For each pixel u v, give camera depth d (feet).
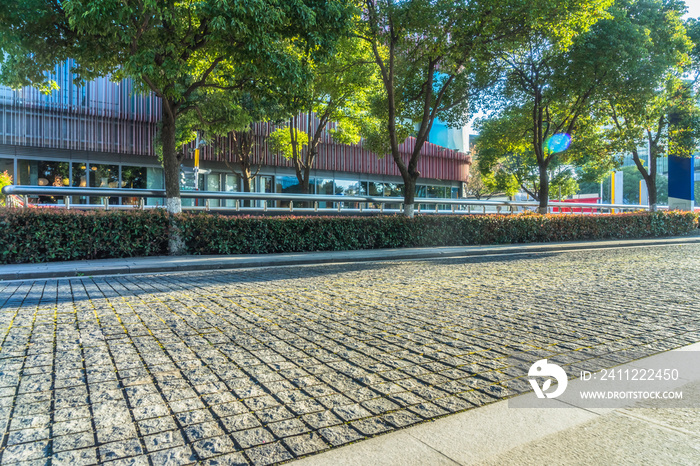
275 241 42.09
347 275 29.50
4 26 29.45
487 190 150.10
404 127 56.65
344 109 65.92
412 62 52.03
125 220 36.24
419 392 10.17
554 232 61.46
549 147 70.54
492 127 72.74
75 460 7.24
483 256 44.19
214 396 9.84
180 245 38.50
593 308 19.11
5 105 59.93
